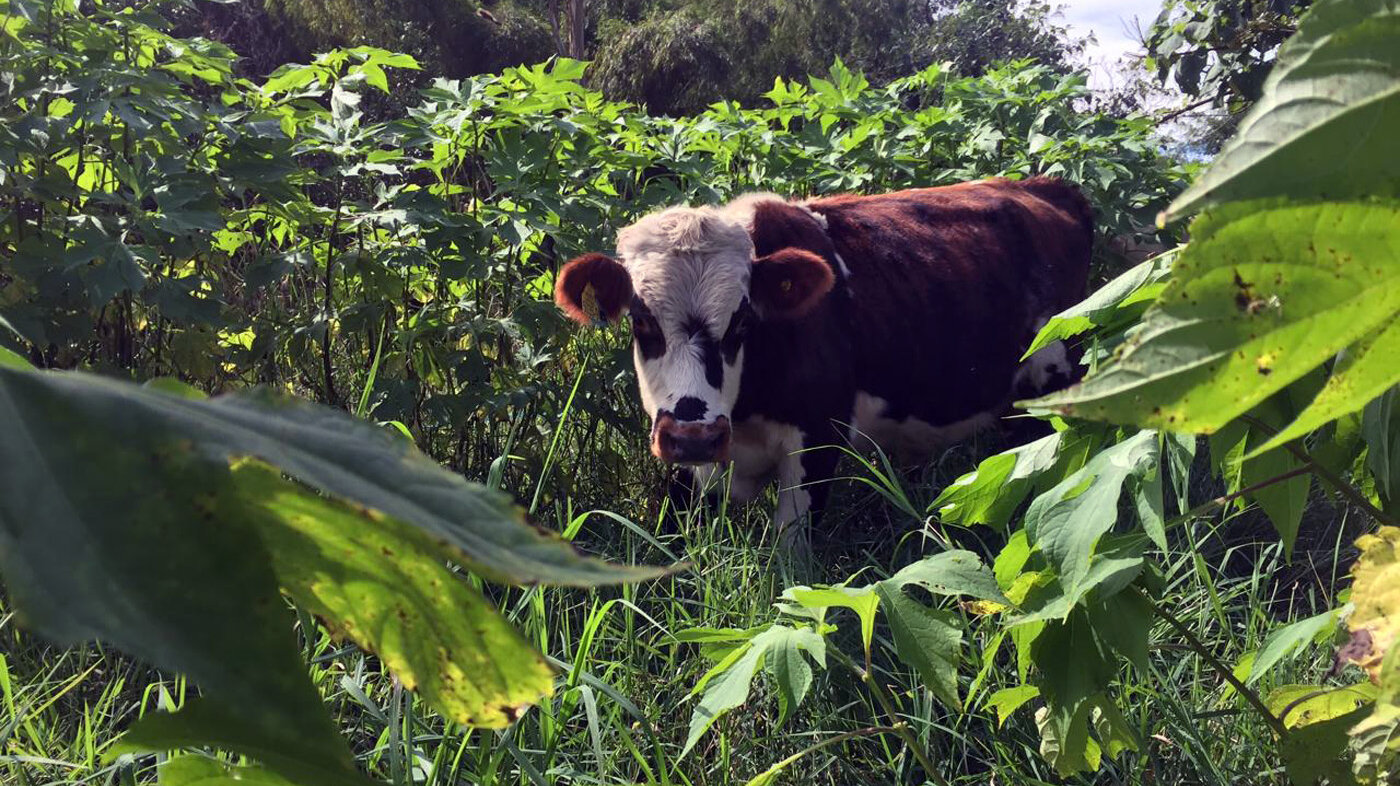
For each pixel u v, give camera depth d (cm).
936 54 2297
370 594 52
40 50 366
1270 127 48
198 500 34
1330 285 50
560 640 314
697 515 416
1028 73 668
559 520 400
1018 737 272
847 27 2145
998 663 293
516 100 441
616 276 409
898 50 2275
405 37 1775
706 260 409
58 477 32
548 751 215
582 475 469
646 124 545
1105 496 157
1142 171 634
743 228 431
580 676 232
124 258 346
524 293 461
